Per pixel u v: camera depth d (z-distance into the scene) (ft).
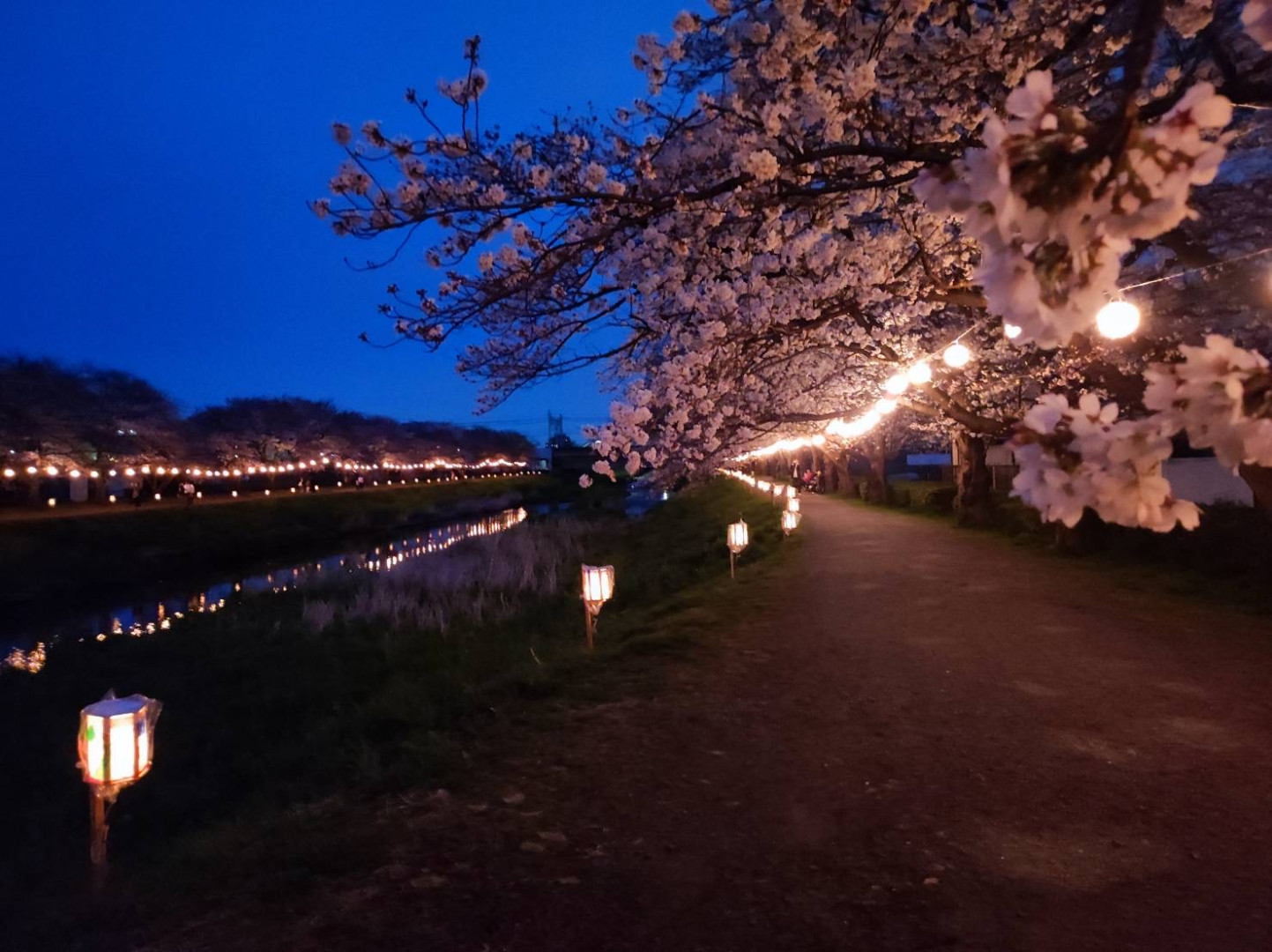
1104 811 17.34
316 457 229.86
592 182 21.88
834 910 13.93
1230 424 4.77
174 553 119.65
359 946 13.28
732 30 24.07
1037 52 23.26
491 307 24.54
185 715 38.27
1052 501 5.33
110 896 15.96
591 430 28.53
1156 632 32.83
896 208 27.86
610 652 34.14
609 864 15.87
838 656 31.50
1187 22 18.67
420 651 44.45
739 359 31.30
